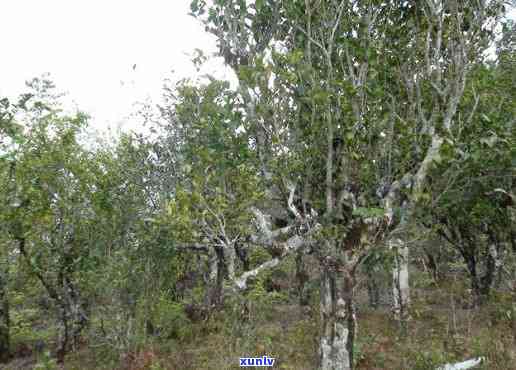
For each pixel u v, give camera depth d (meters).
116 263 10.59
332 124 7.48
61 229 11.41
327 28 7.90
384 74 8.07
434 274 18.23
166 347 11.51
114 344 11.07
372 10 8.23
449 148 7.09
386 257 8.58
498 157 8.74
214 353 10.84
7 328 12.62
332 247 7.38
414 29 8.32
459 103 8.31
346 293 7.54
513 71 10.30
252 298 10.41
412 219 8.12
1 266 12.20
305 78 7.33
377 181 7.88
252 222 9.30
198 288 14.55
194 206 7.85
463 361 9.55
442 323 12.78
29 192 10.70
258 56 6.70
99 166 11.48
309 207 8.18
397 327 12.67
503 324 11.98
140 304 10.84
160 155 11.26
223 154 7.38
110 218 10.95
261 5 7.36
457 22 7.71
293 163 7.21
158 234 10.45
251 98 7.36
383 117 7.95
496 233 14.29
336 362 7.48
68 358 11.69
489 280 14.98
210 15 7.93
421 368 9.27
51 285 11.73
